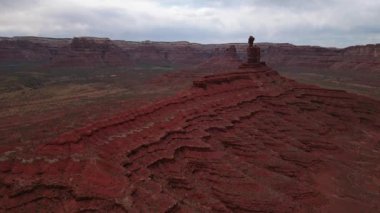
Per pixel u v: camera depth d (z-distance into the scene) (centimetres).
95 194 3916
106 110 7600
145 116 6162
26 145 4503
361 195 6103
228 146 6675
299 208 5169
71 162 4197
